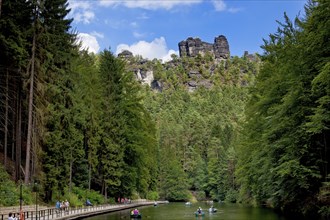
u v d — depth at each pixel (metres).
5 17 36.19
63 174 45.50
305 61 27.30
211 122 190.25
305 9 33.53
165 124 175.25
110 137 64.31
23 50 36.31
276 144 30.53
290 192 32.22
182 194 115.00
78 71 53.59
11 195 35.41
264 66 43.03
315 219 28.77
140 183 77.75
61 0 42.62
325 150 27.81
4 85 42.56
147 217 46.53
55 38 42.78
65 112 44.06
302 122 27.52
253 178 45.00
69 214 39.41
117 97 67.06
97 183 67.06
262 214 42.75
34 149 41.66
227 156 112.38
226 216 45.22
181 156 148.12
